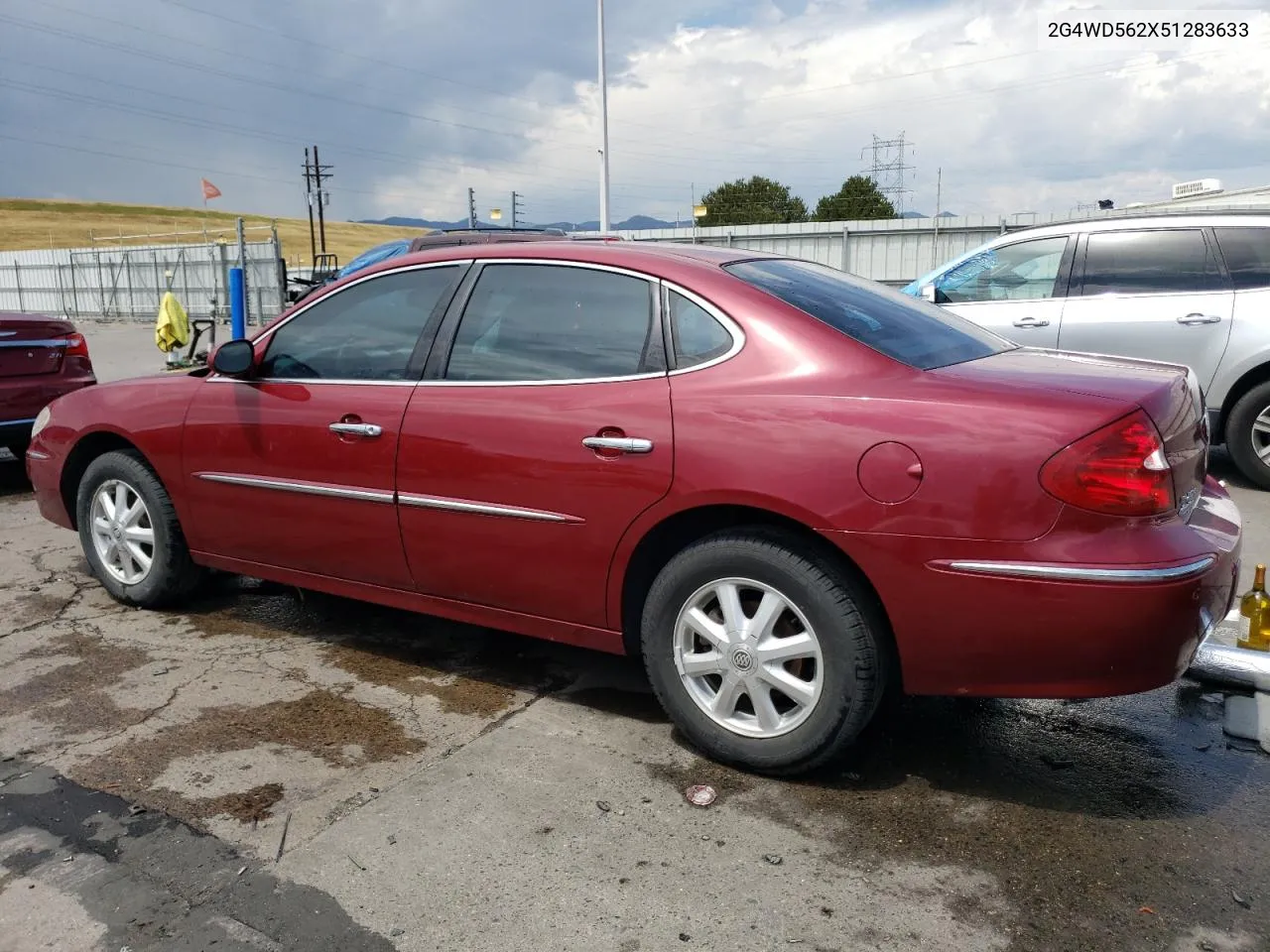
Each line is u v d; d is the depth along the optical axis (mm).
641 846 2643
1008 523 2562
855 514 2705
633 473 3016
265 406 3883
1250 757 3152
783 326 2969
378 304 3746
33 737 3279
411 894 2438
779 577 2848
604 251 3324
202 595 4730
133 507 4449
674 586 3031
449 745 3221
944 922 2330
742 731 3002
